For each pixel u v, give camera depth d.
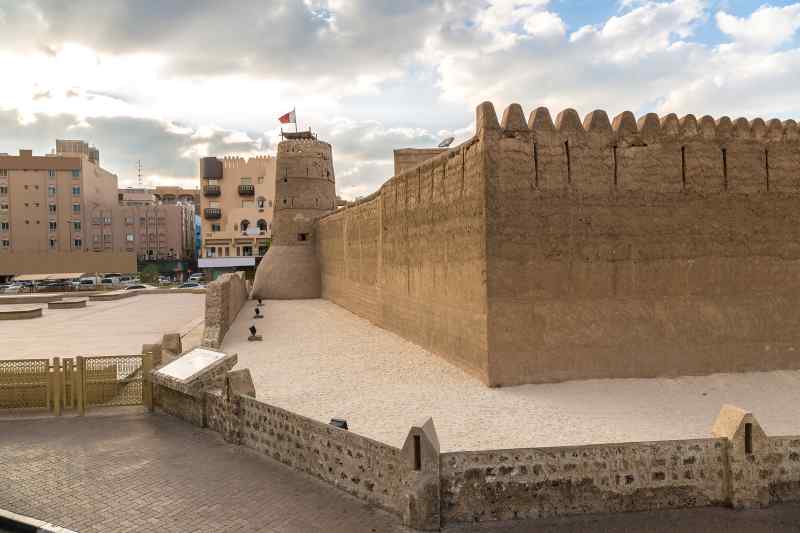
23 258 64.12
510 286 12.33
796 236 13.67
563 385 12.32
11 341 19.97
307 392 12.25
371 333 20.55
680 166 13.09
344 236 28.73
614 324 12.79
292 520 6.66
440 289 15.44
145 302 36.56
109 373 11.40
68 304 33.16
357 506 7.00
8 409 11.22
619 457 6.75
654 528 6.37
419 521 6.39
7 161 71.56
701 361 13.15
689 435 9.16
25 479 7.93
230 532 6.40
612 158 12.84
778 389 12.17
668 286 13.02
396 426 9.80
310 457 7.96
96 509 7.00
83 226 73.19
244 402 9.20
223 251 65.94
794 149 13.70
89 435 9.79
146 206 76.62
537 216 12.46
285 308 29.56
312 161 36.56
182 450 9.02
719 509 6.81
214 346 16.67
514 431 9.41
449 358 14.83
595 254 12.72
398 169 29.53
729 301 13.30
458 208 13.92
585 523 6.50
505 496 6.57
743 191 13.40
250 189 68.00
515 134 12.42
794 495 6.97
